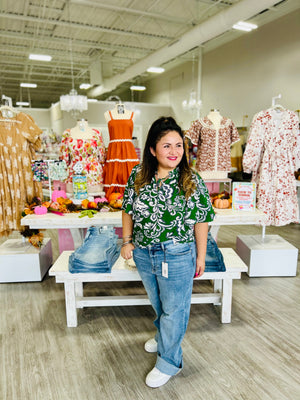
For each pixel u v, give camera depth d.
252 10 4.93
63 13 7.30
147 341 2.02
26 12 6.79
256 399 1.62
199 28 6.12
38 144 3.24
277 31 6.92
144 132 11.96
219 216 2.65
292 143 3.31
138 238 1.51
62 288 2.87
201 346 2.04
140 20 7.74
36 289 2.84
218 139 3.74
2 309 2.50
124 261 2.23
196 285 2.91
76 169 2.95
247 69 7.97
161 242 1.46
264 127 3.31
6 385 1.72
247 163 3.39
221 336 2.14
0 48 9.85
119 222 2.61
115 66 12.66
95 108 10.85
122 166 3.56
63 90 17.47
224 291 2.23
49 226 2.57
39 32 8.51
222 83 9.02
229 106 8.82
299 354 1.97
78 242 2.82
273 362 1.90
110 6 6.57
